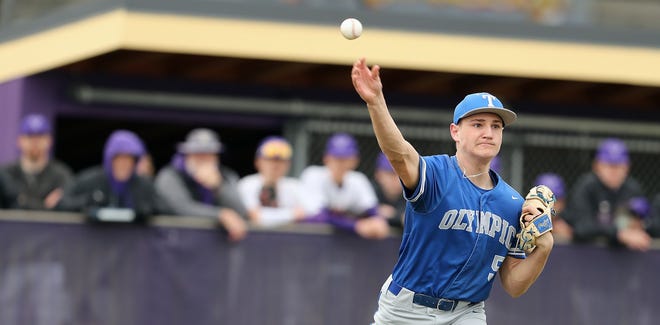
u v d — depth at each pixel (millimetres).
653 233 36250
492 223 20672
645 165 45594
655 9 46688
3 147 43219
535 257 20953
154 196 32469
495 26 42344
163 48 39562
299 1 41781
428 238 20641
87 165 54719
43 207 34719
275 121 44594
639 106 46750
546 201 20797
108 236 31406
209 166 33281
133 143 32250
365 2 42406
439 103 45312
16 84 42969
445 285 20828
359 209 34500
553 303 33812
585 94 46219
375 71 19250
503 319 33656
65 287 31172
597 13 45875
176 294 31656
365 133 44062
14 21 46938
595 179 35750
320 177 35000
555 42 42750
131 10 39719
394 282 21328
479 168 20641
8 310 30938
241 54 40125
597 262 34062
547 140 44875
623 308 34094
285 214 34188
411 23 41656
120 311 31359
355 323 32594
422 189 20062
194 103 43938
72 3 46250
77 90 43000
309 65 43188
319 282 32469
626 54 43250
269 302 32156
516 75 41938
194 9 40250
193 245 31828
